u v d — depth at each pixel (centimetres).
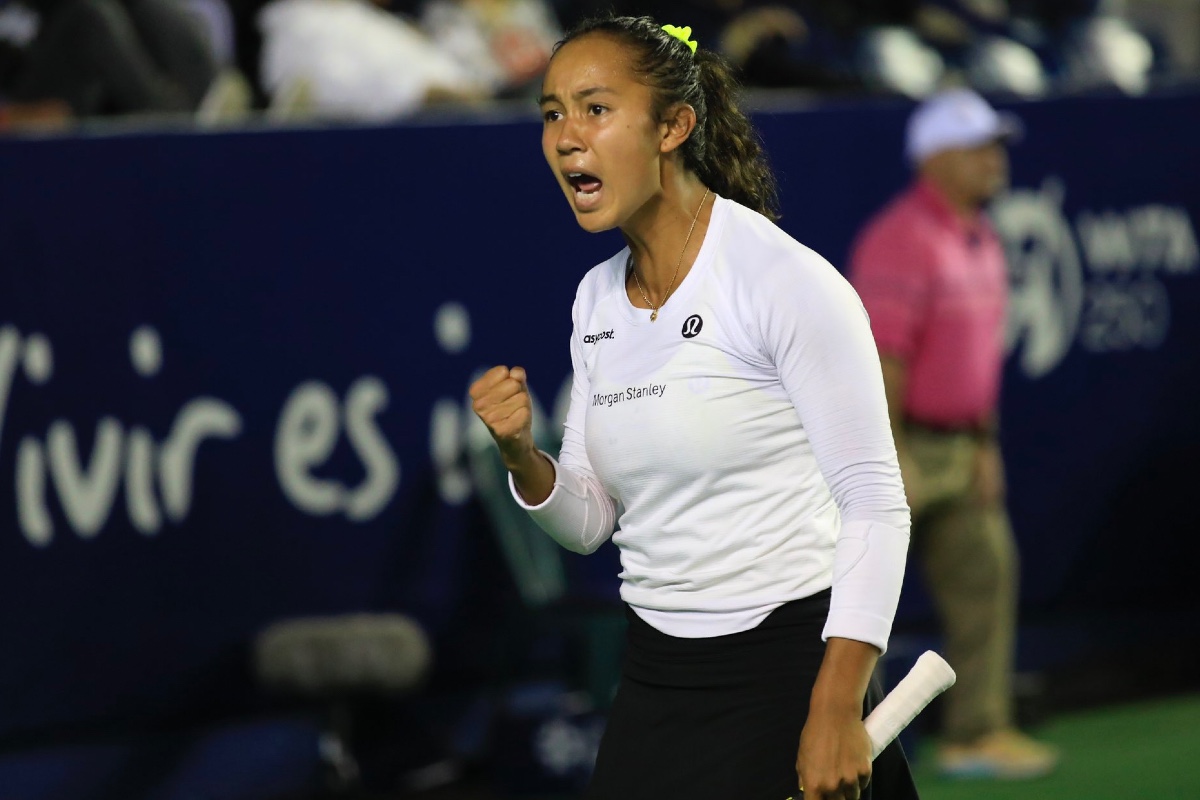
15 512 1731
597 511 1005
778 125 2095
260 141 1828
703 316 905
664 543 941
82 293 1755
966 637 1958
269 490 1855
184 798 1817
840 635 855
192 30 2094
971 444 1919
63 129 1745
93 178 1753
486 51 2534
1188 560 2378
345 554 1895
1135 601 2352
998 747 1961
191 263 1803
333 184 1866
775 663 923
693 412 904
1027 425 2258
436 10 2523
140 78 2014
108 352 1770
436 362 1931
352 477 1897
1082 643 2311
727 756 924
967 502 1928
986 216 2211
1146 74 3441
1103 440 2308
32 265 1731
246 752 1859
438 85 2227
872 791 948
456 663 1962
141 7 2053
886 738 885
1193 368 2369
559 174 922
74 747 1770
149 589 1800
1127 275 2320
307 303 1862
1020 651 2264
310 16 2245
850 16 3116
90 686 1775
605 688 1861
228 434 1831
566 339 1991
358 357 1891
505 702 1927
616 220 911
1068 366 2280
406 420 1920
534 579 1928
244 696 1859
